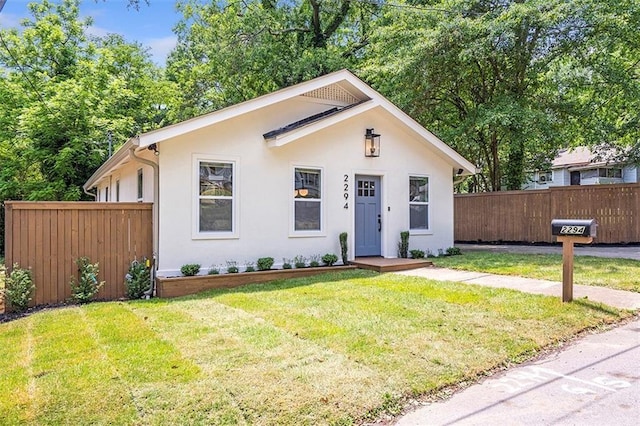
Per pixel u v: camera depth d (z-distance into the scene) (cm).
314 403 309
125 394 324
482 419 296
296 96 939
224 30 1844
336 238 984
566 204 1379
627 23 1191
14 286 661
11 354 432
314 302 610
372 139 1024
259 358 395
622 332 465
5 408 305
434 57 1296
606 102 1402
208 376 356
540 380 356
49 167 1698
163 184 788
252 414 296
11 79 1886
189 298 704
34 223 698
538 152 1852
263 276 837
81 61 1912
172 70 2600
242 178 870
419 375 356
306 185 952
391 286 707
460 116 1622
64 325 539
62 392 329
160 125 2344
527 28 1237
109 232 757
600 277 712
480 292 630
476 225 1612
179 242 802
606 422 287
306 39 1964
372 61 1591
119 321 549
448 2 1362
